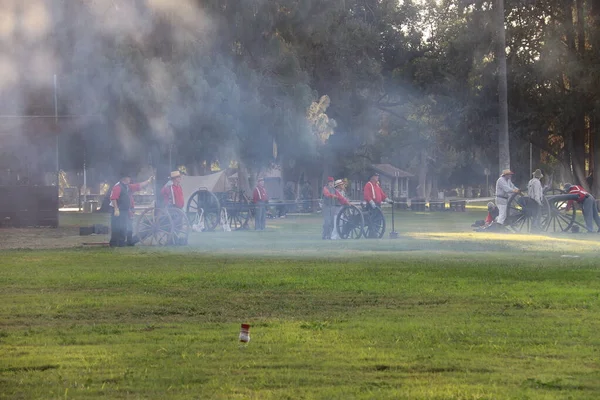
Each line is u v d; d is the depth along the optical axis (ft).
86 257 157.89
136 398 49.96
